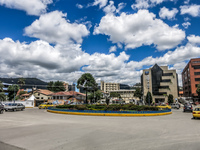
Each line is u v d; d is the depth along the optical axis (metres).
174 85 78.62
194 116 17.80
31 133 9.33
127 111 22.50
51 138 8.12
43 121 15.45
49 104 42.97
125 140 7.80
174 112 29.91
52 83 88.00
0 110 25.19
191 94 76.19
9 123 13.77
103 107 25.23
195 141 7.65
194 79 75.94
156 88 79.69
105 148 6.52
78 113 23.69
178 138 8.27
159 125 12.91
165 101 76.88
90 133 9.40
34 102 59.03
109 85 168.50
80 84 51.44
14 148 6.57
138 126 12.31
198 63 76.12
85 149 6.39
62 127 11.52
